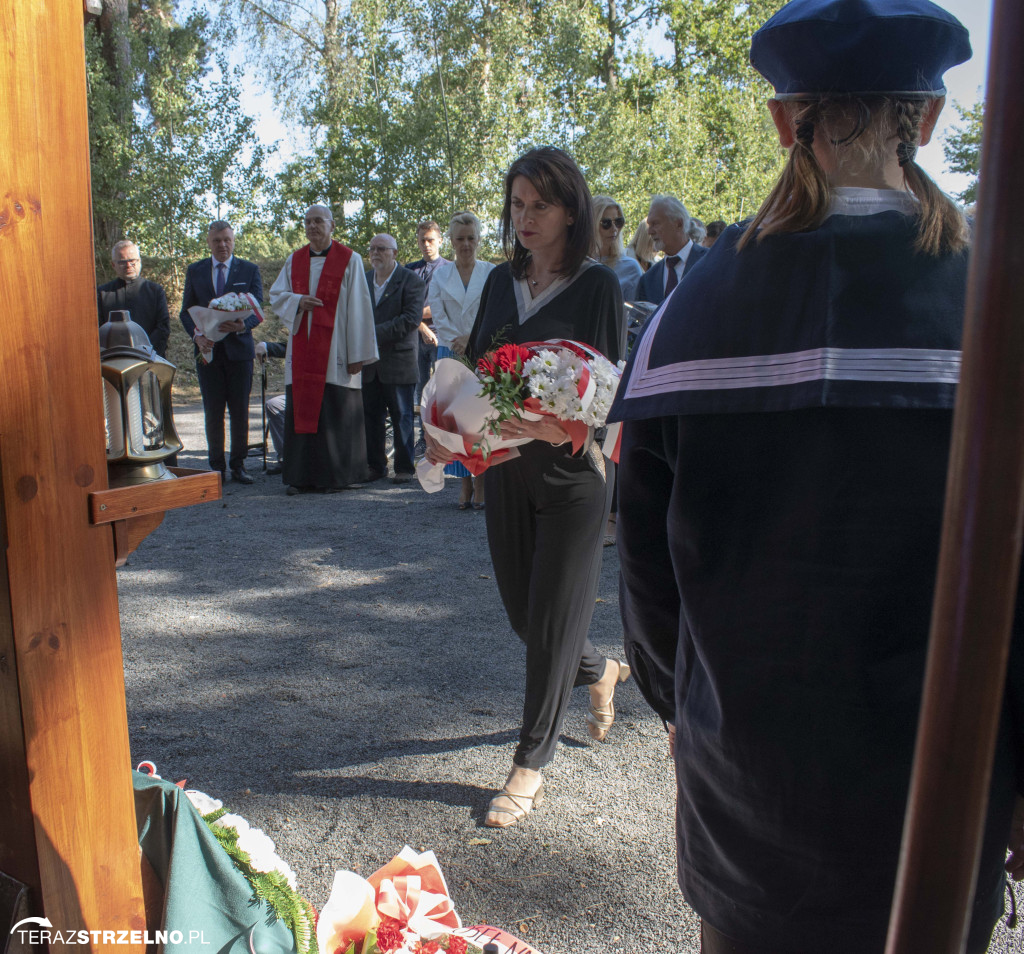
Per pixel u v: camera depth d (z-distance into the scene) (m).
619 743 3.29
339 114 19.88
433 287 7.20
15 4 1.25
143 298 8.07
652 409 1.10
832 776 1.03
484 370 2.44
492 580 5.21
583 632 2.76
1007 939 2.22
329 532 6.29
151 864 1.70
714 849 1.15
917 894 0.54
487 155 19.59
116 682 1.47
